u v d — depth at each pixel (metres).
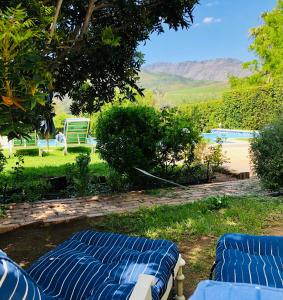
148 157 7.45
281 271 2.51
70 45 4.27
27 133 2.65
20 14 2.34
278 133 6.62
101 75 5.20
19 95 2.51
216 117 22.14
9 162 10.43
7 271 1.50
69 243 3.09
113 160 7.28
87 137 12.58
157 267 2.54
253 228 4.80
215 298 1.73
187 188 7.34
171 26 4.76
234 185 7.52
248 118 19.88
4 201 6.48
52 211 5.86
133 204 6.24
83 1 4.53
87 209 5.96
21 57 2.44
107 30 3.85
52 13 3.48
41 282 2.42
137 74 5.28
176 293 2.96
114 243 3.09
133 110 7.38
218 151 8.83
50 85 2.88
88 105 5.75
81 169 7.27
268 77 29.56
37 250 4.38
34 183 7.16
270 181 6.68
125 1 4.37
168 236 4.59
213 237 4.56
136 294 1.75
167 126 7.61
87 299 2.16
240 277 2.42
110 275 2.43
